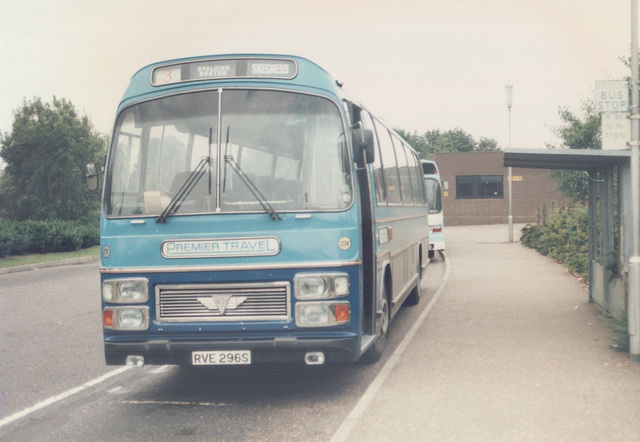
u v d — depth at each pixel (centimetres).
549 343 860
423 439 511
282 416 592
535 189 4975
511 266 1898
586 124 2245
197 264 619
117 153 660
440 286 1498
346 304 607
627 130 752
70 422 598
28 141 5062
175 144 646
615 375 692
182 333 619
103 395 688
